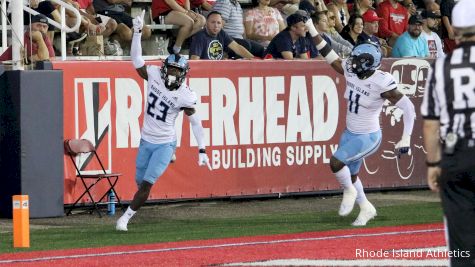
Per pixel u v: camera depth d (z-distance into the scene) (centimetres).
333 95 4509
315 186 4491
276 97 4391
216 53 4622
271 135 4384
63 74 3969
